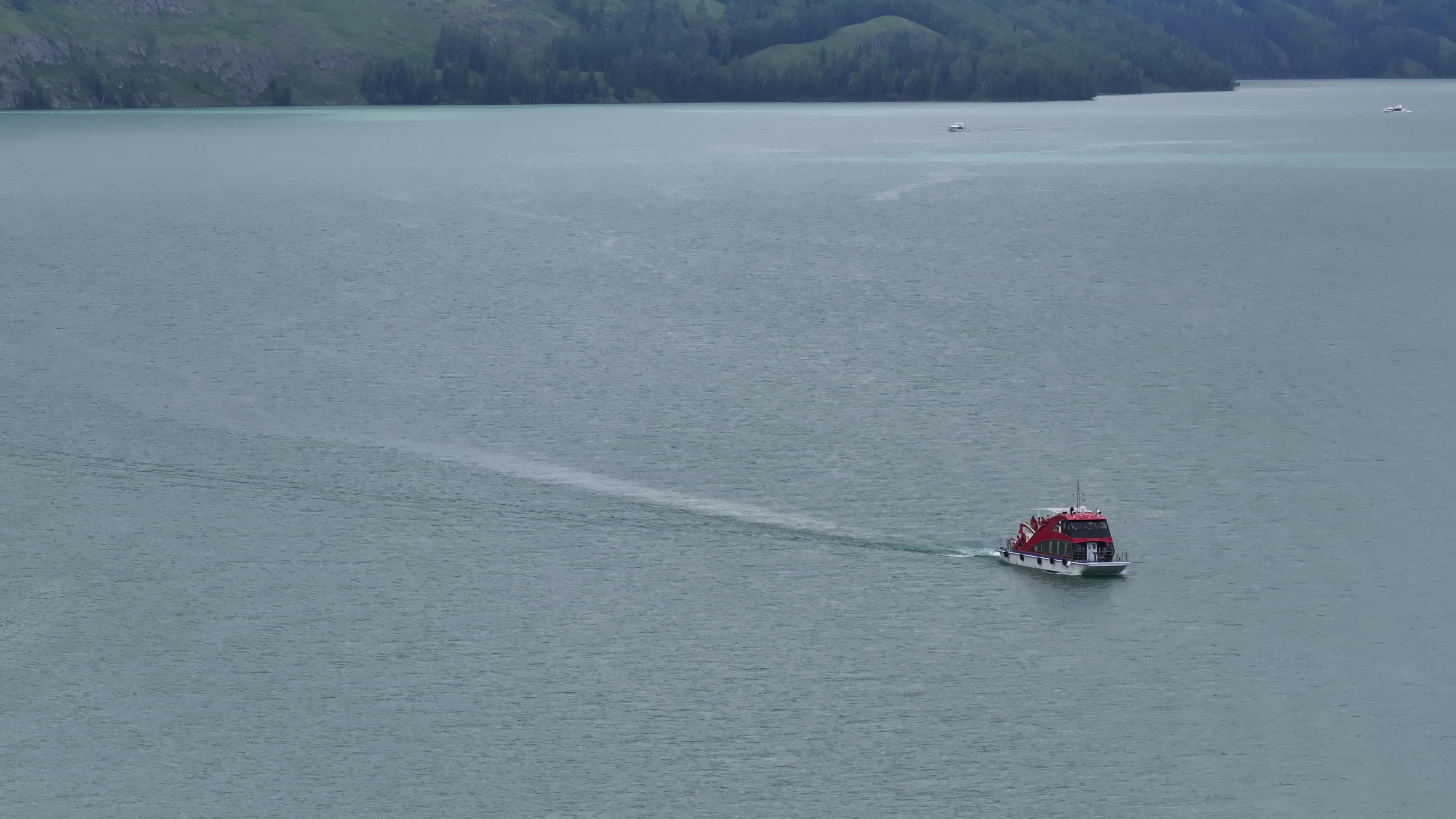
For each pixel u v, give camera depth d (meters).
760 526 101.31
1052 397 133.25
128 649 83.00
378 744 74.19
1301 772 72.44
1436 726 76.06
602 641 84.19
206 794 70.31
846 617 87.50
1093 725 76.12
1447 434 121.69
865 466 113.81
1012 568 94.62
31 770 71.94
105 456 115.50
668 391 135.25
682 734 75.00
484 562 95.12
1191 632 85.62
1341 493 107.69
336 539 98.69
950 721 76.25
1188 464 114.44
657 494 107.44
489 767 72.25
